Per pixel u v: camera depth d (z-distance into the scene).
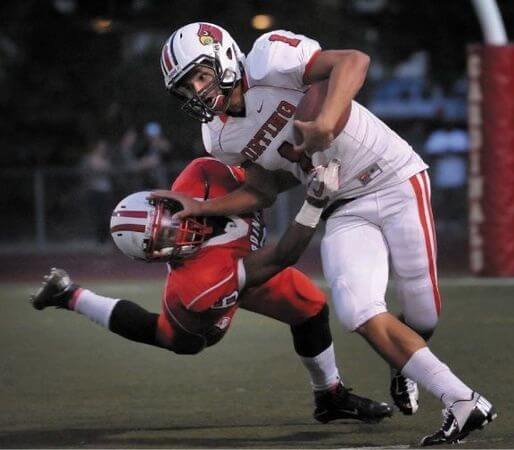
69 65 75.69
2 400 23.55
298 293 20.59
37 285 46.16
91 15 76.62
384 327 18.64
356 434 20.16
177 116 69.88
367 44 75.50
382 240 19.38
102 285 44.19
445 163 63.72
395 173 19.28
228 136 19.44
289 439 19.77
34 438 20.03
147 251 19.38
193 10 74.38
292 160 19.28
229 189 20.25
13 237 62.66
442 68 76.50
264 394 23.73
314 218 18.89
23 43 75.88
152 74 70.69
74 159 76.12
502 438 19.12
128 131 68.62
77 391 24.39
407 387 20.72
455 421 18.44
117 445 19.34
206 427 20.84
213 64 18.89
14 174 62.66
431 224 19.56
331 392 20.98
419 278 19.55
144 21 75.81
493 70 41.72
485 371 25.25
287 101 18.86
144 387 24.70
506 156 41.94
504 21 72.88
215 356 28.17
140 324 20.22
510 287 39.62
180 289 19.58
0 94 75.94
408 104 77.56
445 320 32.56
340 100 18.05
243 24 72.56
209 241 19.56
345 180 19.25
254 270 19.47
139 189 60.69
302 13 73.12
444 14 75.19
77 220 62.16
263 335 31.05
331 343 21.14
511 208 42.16
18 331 32.88
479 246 42.72
